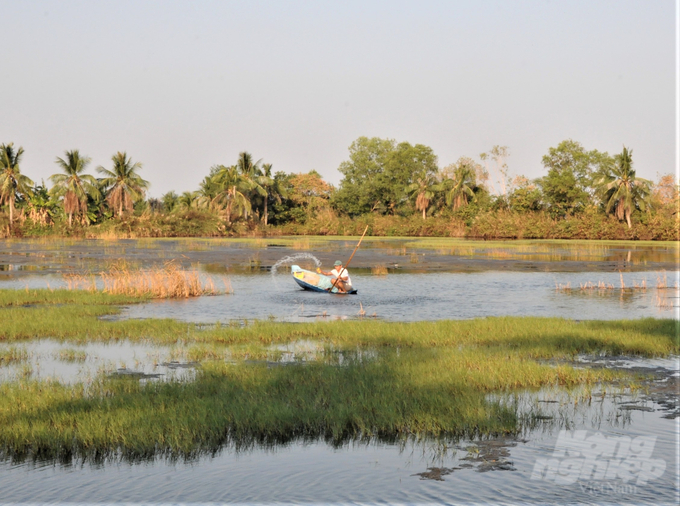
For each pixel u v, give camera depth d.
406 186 113.00
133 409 9.10
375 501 6.58
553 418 9.24
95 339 15.34
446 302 22.97
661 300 23.80
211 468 7.44
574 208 88.75
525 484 7.00
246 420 8.72
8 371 12.16
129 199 90.25
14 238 75.94
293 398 9.80
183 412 8.99
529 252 53.06
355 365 12.04
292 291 25.94
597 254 50.88
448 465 7.54
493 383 10.84
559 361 13.02
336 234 100.12
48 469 7.44
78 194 85.50
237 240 75.12
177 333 15.82
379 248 58.59
